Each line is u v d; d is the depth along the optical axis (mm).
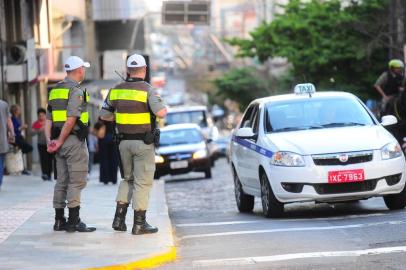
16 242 28078
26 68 72312
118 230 30281
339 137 34406
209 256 25828
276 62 177875
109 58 120500
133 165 29781
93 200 43906
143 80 29391
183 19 115625
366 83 96062
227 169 95062
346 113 37000
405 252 24578
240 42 105688
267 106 37750
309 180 33281
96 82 119125
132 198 29688
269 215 35094
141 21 152000
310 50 96875
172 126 77312
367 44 94438
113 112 29688
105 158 58875
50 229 30891
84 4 126375
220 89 154625
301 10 103125
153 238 28422
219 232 31062
